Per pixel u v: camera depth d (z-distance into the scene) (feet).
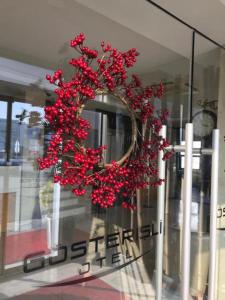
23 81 3.94
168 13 4.23
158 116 4.03
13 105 4.09
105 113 3.75
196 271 5.16
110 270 4.99
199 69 5.34
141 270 5.08
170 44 4.82
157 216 4.95
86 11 4.13
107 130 3.76
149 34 4.58
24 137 4.07
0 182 4.37
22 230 4.53
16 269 4.47
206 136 5.21
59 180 3.07
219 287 5.49
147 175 3.65
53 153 2.96
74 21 4.17
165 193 4.82
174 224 4.86
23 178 4.41
